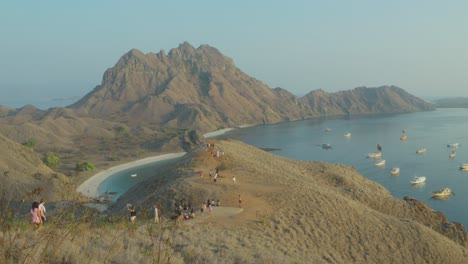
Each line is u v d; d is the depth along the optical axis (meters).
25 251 11.26
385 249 46.38
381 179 135.62
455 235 65.06
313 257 36.25
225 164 76.75
